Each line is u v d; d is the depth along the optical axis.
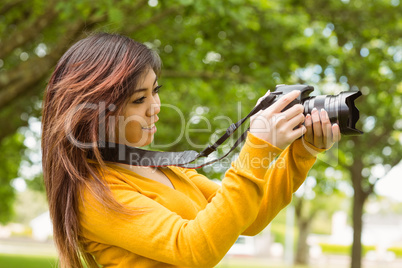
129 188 1.51
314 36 8.06
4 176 14.05
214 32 7.15
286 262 25.80
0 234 37.81
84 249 1.63
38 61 6.71
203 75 7.68
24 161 13.30
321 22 8.74
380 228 38.12
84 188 1.50
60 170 1.54
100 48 1.58
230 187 1.38
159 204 1.46
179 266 1.54
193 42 7.42
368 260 23.47
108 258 1.55
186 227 1.39
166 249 1.37
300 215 26.89
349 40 8.87
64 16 5.70
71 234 1.51
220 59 7.62
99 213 1.45
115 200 1.43
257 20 7.16
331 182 12.96
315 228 46.25
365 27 8.43
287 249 26.47
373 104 9.62
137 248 1.41
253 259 24.50
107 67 1.54
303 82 8.05
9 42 6.93
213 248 1.35
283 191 1.74
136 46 1.60
